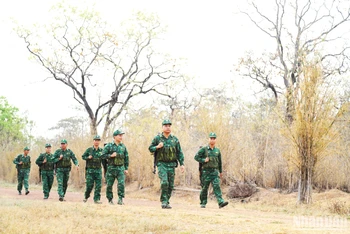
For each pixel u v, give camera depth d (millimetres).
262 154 20844
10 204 11469
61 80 34281
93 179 14086
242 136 21062
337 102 16188
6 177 30266
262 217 11195
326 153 16578
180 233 8141
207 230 8453
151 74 35844
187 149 22469
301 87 16203
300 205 15594
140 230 8367
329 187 19422
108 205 11969
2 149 34375
